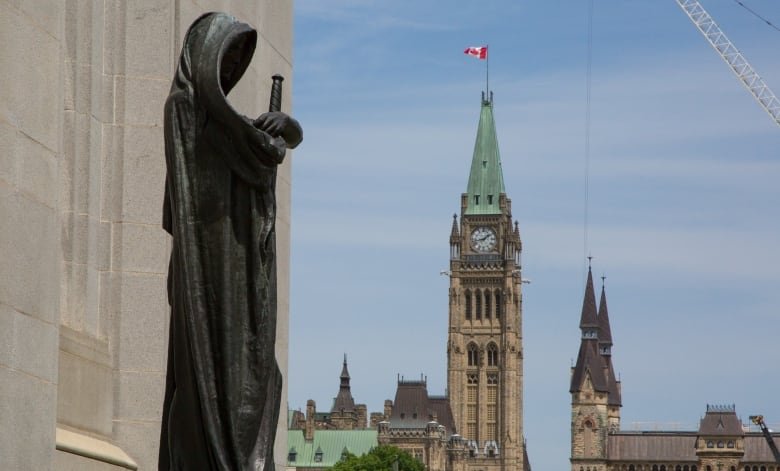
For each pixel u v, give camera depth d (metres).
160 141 25.08
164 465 15.75
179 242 15.13
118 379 24.31
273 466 15.71
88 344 23.53
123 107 24.95
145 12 25.28
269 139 15.17
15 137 17.34
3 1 17.16
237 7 28.75
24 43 17.69
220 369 15.07
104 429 23.83
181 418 15.27
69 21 24.25
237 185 15.25
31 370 17.50
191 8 26.27
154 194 24.95
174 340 15.40
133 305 24.59
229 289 15.11
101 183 24.70
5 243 16.95
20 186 17.44
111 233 24.70
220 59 15.25
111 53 25.05
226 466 15.01
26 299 17.45
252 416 15.16
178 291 15.19
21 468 17.16
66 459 21.28
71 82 24.19
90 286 24.09
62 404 22.16
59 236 18.62
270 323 15.34
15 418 17.03
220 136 15.09
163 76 25.25
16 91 17.44
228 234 15.15
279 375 15.90
